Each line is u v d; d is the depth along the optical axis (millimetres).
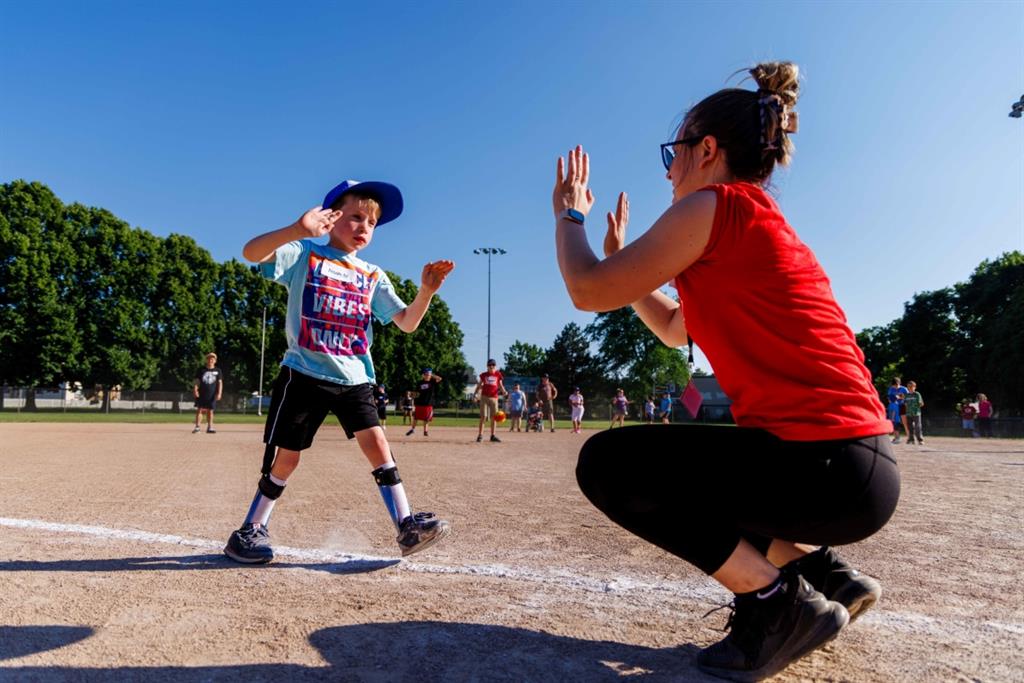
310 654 1930
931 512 5016
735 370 1695
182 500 4816
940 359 53812
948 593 2715
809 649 1718
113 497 4906
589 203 2004
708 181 1882
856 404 1620
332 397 3193
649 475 1754
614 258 1688
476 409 64688
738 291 1645
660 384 66438
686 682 1765
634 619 2312
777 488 1627
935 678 1828
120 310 44156
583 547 3502
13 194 41000
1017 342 44000
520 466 8484
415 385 61938
